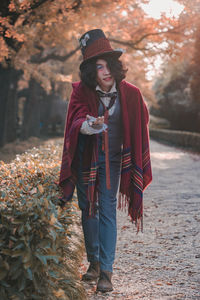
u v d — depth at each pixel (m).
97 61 3.13
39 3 10.79
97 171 3.24
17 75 21.70
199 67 21.75
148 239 4.78
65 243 3.00
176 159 17.42
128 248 4.42
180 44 15.78
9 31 9.73
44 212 2.47
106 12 13.42
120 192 3.27
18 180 3.38
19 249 2.27
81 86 3.20
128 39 15.66
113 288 3.27
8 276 2.30
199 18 14.04
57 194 3.24
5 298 2.28
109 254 3.22
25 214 2.38
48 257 2.40
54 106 40.88
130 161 3.23
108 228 3.24
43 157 6.09
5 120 17.55
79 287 3.04
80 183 3.28
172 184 9.65
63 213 3.09
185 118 36.12
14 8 9.98
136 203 3.23
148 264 3.87
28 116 24.50
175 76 36.09
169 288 3.25
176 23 12.65
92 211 3.26
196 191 8.47
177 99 36.31
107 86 3.17
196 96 23.23
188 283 3.35
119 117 3.24
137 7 15.19
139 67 16.86
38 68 13.84
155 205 7.00
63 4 11.45
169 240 4.70
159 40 15.33
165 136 34.25
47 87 13.71
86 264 3.87
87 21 14.00
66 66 17.22
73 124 2.98
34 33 13.27
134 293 3.16
